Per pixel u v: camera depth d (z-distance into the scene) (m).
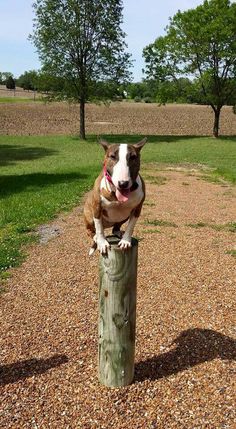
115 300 2.01
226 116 26.14
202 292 3.14
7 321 2.74
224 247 4.16
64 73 17.23
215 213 5.62
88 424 1.89
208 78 16.73
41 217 5.23
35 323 2.71
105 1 16.48
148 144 15.60
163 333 2.58
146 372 2.23
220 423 1.88
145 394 2.07
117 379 2.10
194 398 2.04
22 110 25.61
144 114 26.53
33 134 19.50
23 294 3.12
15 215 5.27
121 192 1.71
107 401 2.03
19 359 2.34
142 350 2.41
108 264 1.99
